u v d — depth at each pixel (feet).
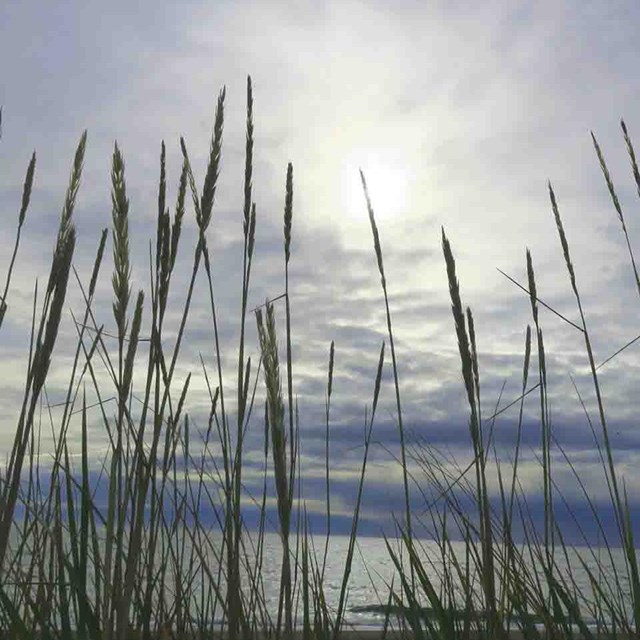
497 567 7.54
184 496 6.91
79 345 6.19
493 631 6.78
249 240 6.56
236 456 5.97
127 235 5.10
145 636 5.81
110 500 4.84
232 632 5.71
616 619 7.22
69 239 4.71
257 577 7.23
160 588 6.59
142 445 5.02
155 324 5.36
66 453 6.02
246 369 6.24
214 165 5.82
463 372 6.93
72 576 5.22
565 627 6.97
